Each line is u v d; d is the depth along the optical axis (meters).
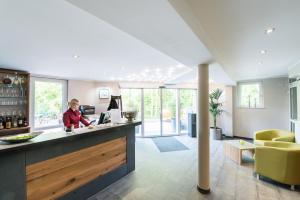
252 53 3.21
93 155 2.72
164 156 4.56
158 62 3.62
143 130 6.97
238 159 4.04
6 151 1.69
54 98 5.29
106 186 2.94
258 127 6.30
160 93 7.20
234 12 1.73
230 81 5.86
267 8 1.66
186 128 7.50
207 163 2.84
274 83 6.00
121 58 3.27
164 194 2.74
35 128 4.77
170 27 1.60
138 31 1.70
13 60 3.29
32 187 1.98
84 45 2.53
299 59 3.70
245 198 2.63
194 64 3.03
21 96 4.30
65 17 1.70
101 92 6.43
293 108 4.85
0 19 1.72
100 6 1.24
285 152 2.86
